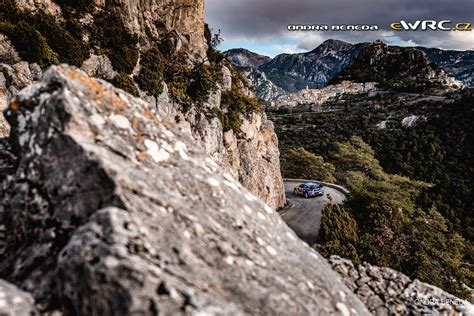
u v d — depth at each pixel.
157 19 24.80
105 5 19.59
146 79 19.28
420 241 21.06
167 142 4.34
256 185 28.47
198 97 23.16
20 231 3.54
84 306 2.60
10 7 14.30
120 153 3.68
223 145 25.39
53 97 3.66
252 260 3.64
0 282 2.87
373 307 5.12
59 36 15.16
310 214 27.77
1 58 12.66
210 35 33.69
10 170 4.02
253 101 32.06
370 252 16.91
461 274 19.48
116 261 2.53
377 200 25.34
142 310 2.38
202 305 2.54
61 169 3.46
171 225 3.29
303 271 4.04
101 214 2.89
